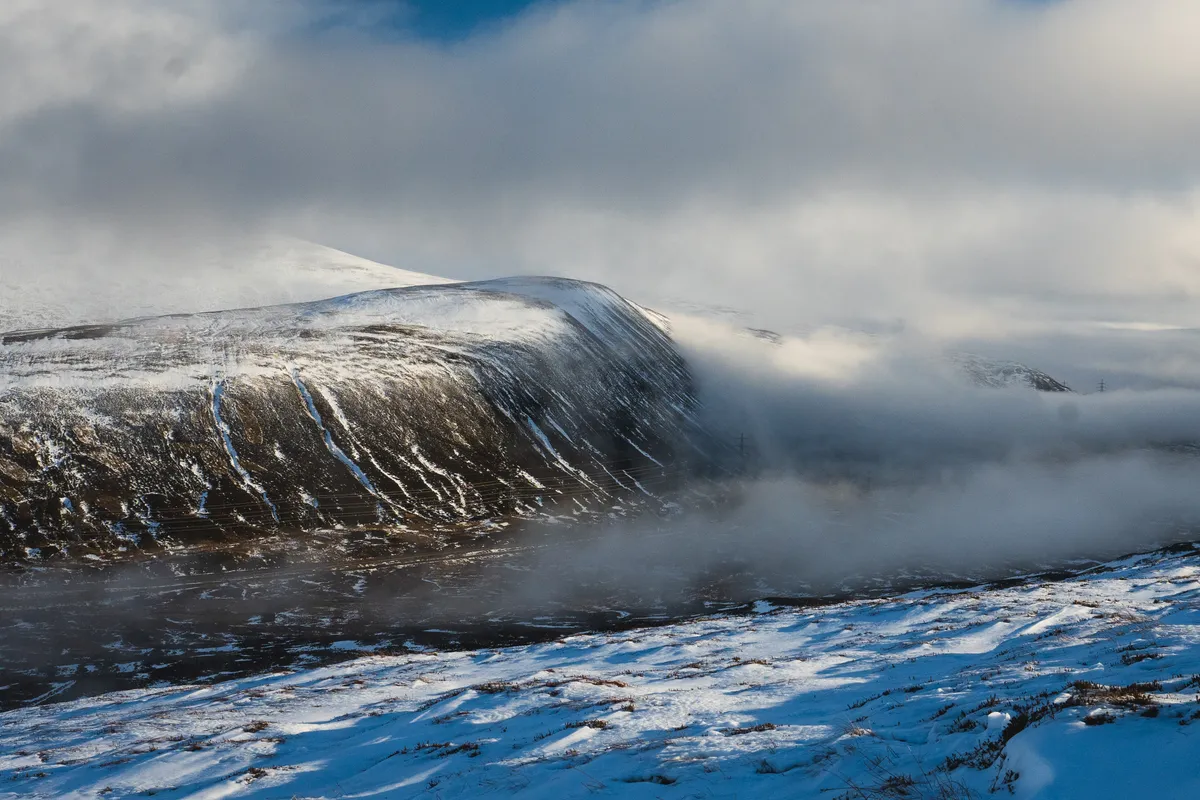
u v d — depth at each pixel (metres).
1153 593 46.62
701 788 16.84
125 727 36.59
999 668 26.75
